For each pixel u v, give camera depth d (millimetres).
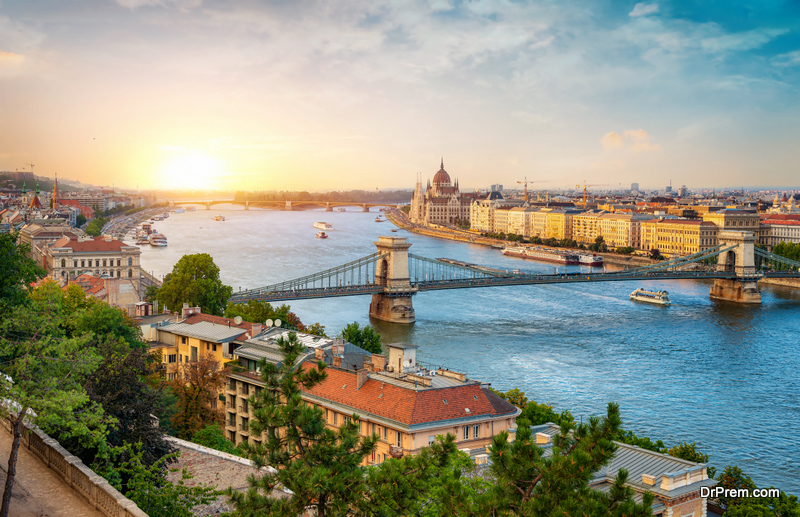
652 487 71250
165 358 135750
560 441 46844
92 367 55656
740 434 142000
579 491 43281
